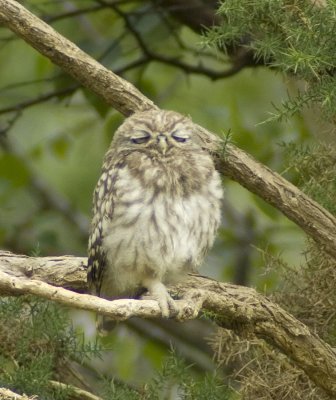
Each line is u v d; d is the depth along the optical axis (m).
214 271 16.61
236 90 17.69
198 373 15.95
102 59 14.85
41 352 11.82
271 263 11.76
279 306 10.95
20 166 17.17
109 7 14.73
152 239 11.26
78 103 17.84
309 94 10.48
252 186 11.09
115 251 11.42
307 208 10.92
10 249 16.92
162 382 11.47
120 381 13.19
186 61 17.44
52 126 18.39
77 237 17.36
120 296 12.03
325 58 10.16
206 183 11.46
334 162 11.64
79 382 12.48
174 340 16.33
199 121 17.05
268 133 16.06
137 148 11.63
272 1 10.37
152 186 11.34
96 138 17.98
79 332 12.70
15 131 18.36
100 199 11.59
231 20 10.64
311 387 11.34
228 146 11.12
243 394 11.38
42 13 14.84
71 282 11.45
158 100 16.86
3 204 17.20
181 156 11.53
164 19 14.79
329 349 10.83
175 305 9.98
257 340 11.18
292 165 11.75
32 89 17.41
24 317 11.98
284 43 10.73
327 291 11.55
